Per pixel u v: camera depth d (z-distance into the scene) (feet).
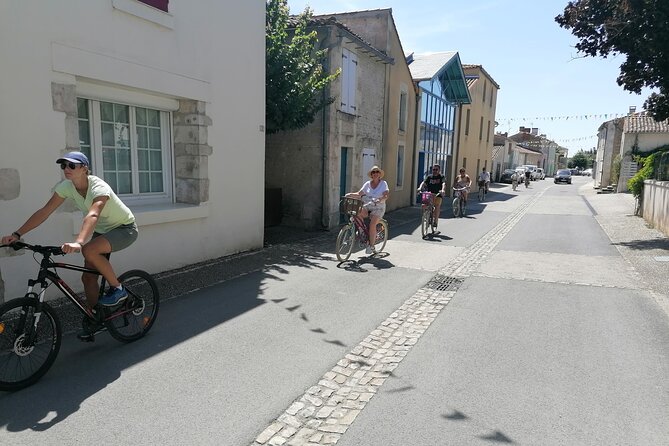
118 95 18.89
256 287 19.48
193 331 14.43
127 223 12.63
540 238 34.81
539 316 16.46
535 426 9.64
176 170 22.95
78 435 8.98
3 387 10.26
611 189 92.17
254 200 26.86
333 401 10.55
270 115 30.45
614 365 12.53
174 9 20.16
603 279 21.93
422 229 33.63
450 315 16.52
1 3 13.92
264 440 9.04
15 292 15.05
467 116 90.58
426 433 9.36
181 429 9.29
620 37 31.40
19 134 14.73
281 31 31.22
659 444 9.08
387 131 49.47
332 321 15.66
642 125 84.79
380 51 46.01
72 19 15.96
